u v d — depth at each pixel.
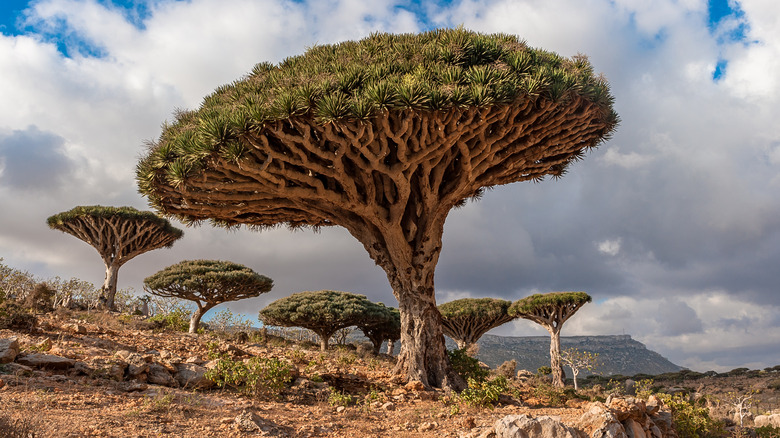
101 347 10.70
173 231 35.19
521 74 11.73
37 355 8.17
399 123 11.13
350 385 11.87
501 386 12.42
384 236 13.77
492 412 10.19
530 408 11.62
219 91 14.12
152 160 12.20
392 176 12.35
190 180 11.35
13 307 14.02
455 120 11.30
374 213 13.27
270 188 12.05
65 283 29.95
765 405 27.23
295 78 11.56
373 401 10.21
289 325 33.38
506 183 15.35
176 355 10.95
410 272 13.84
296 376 11.16
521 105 11.84
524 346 160.75
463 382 13.32
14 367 7.55
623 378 48.78
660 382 46.84
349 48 13.73
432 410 9.70
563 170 15.91
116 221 31.67
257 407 8.06
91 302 30.77
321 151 11.41
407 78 10.84
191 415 6.80
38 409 5.80
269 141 11.55
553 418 6.34
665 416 10.55
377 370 15.88
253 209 13.58
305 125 10.82
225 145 10.78
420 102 10.52
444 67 11.91
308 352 19.11
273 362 9.54
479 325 36.03
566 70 12.99
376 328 35.38
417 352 13.12
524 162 14.15
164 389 8.11
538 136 13.17
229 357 11.85
